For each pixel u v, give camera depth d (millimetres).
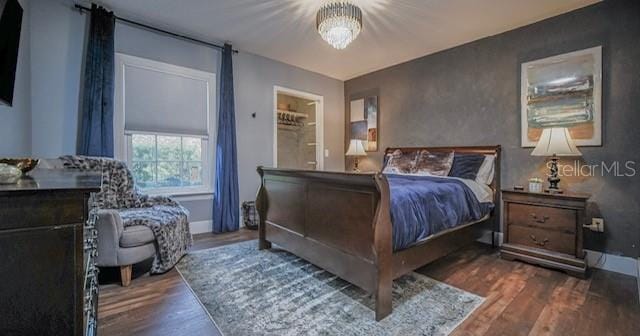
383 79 4664
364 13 2902
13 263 715
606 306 1907
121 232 2148
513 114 3225
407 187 2301
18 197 702
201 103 3660
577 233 2449
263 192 3039
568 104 2820
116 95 3037
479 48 3510
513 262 2744
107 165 2662
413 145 4246
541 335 1593
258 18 3064
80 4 2795
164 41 3342
